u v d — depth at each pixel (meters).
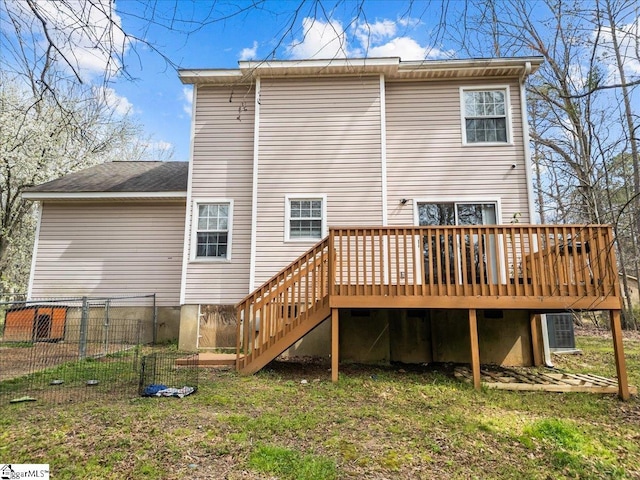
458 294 5.65
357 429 3.83
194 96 8.84
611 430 4.02
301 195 8.23
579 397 5.14
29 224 16.92
